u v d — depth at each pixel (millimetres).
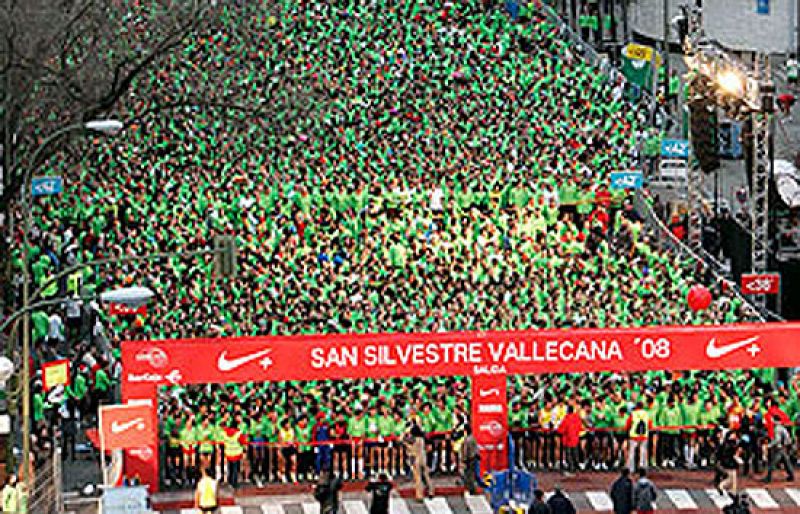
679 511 62156
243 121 82750
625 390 66188
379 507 59688
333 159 81812
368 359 62000
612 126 85625
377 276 74000
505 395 63281
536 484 61438
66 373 60656
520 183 79500
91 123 54344
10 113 66938
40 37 70500
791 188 85188
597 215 78438
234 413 63625
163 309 71250
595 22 104500
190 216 77375
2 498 55844
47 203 75875
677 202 85375
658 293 73562
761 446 65938
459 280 73188
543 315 71562
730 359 63469
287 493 63062
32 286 72000
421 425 64500
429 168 81875
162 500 61938
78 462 64750
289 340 61625
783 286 82938
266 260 73938
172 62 84625
